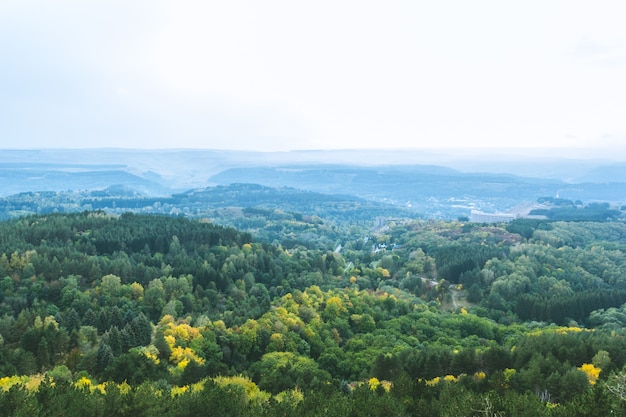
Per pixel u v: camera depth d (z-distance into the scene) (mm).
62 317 144000
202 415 84875
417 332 163125
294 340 146125
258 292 194625
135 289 170375
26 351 117625
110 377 106875
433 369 115125
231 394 90250
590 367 108500
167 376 113250
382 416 83000
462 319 174875
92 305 154000
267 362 127938
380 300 192875
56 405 79312
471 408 78500
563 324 183375
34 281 164875
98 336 137875
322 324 161625
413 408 90188
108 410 82125
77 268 177750
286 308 169375
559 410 77875
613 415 72625
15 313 146625
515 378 103250
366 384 98062
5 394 78000
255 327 145875
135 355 111500
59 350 123250
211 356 132250
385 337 155500
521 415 77125
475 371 117125
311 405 86812
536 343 122875
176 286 178625
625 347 117750
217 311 172125
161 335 132250
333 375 131000
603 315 181875
